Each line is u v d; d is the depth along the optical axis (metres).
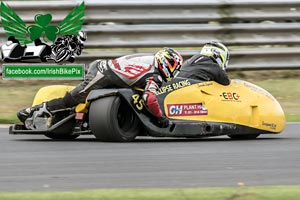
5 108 40.38
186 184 22.22
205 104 32.22
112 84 31.17
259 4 47.41
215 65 32.97
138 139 33.09
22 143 30.64
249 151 28.81
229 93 32.97
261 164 25.81
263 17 47.62
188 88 32.09
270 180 22.95
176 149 29.08
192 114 31.86
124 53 45.84
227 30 47.00
